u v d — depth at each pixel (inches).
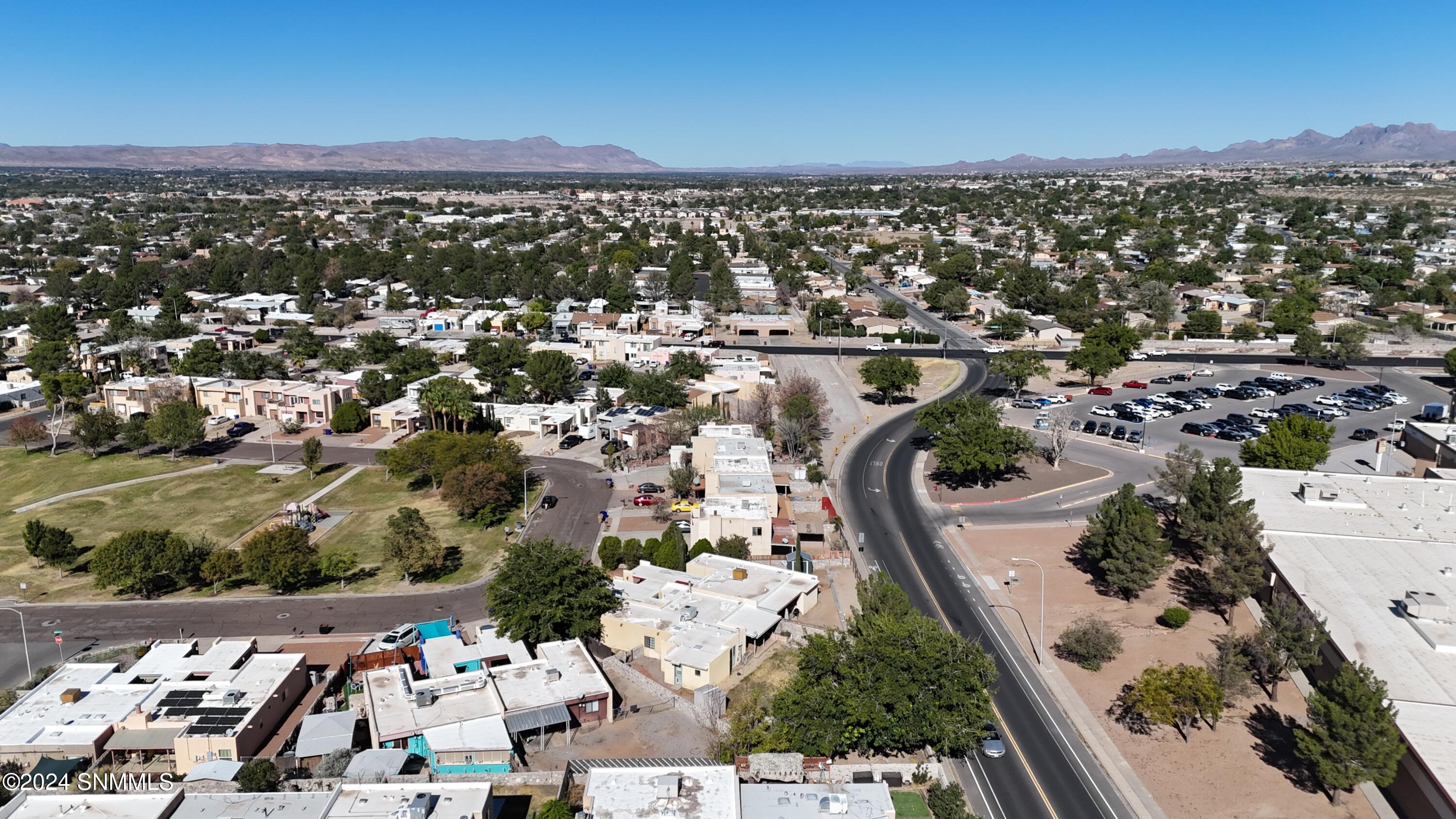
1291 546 3629.4
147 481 5319.9
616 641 3331.7
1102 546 3759.8
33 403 7076.8
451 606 3693.4
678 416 5521.7
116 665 3041.3
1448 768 2240.4
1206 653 3174.2
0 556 4276.6
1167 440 5762.8
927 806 2400.3
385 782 2343.8
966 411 5103.3
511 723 2674.7
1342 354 7578.7
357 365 7746.1
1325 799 2428.6
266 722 2802.7
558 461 5497.1
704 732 2787.9
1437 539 3713.1
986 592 3737.7
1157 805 2432.3
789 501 4741.6
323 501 4955.7
